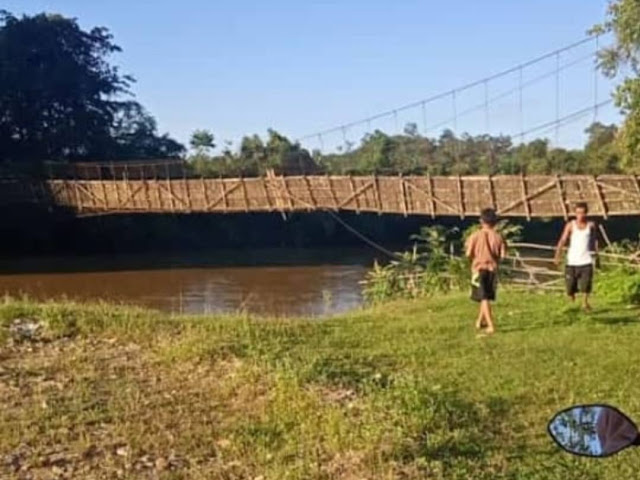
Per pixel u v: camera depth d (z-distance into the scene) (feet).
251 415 27.68
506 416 26.84
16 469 22.95
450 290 62.95
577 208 45.88
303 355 35.53
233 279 127.03
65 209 156.56
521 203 100.22
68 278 129.39
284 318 47.26
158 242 177.27
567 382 30.58
